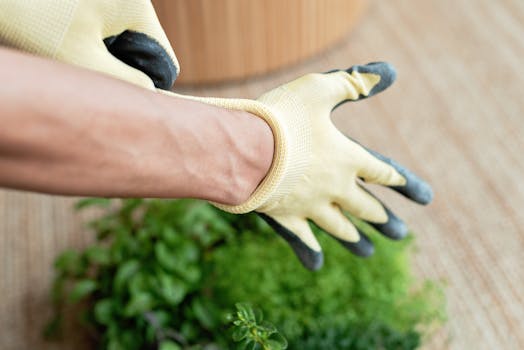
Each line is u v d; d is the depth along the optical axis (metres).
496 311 1.31
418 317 1.16
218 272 1.17
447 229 1.46
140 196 0.51
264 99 0.65
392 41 1.95
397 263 1.13
